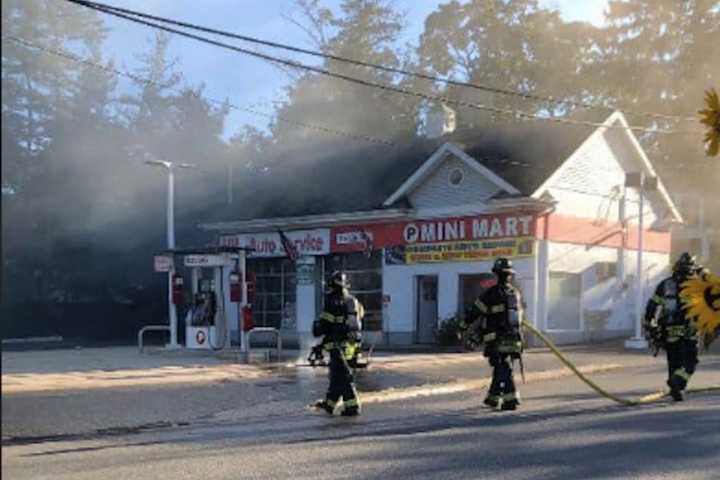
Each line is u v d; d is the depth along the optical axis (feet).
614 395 36.70
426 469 22.09
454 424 29.55
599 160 78.13
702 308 7.96
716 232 104.53
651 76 111.24
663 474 21.04
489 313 32.81
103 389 39.55
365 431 28.55
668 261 86.43
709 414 30.63
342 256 83.30
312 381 43.91
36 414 30.35
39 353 61.26
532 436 26.55
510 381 32.71
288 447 25.68
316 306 83.92
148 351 62.39
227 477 21.54
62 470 22.47
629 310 80.94
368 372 47.73
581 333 75.25
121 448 25.99
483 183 73.67
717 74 104.99
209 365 51.72
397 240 78.79
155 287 69.05
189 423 31.55
